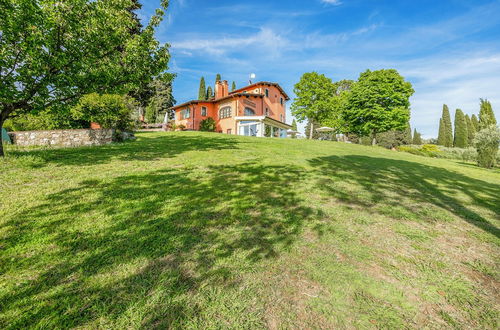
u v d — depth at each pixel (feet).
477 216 16.07
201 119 106.01
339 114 115.03
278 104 119.24
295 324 6.51
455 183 27.94
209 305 7.05
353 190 20.18
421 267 9.61
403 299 7.71
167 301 7.11
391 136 176.14
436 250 11.08
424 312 7.18
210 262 9.16
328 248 10.71
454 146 164.66
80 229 11.07
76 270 8.32
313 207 15.58
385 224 13.75
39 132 42.65
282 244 10.80
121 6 31.65
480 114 90.89
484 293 8.16
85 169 21.74
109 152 30.63
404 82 94.89
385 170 32.01
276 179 21.58
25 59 24.77
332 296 7.68
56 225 11.29
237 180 20.39
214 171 22.94
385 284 8.41
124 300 7.06
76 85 28.30
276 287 7.98
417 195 20.65
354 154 48.34
